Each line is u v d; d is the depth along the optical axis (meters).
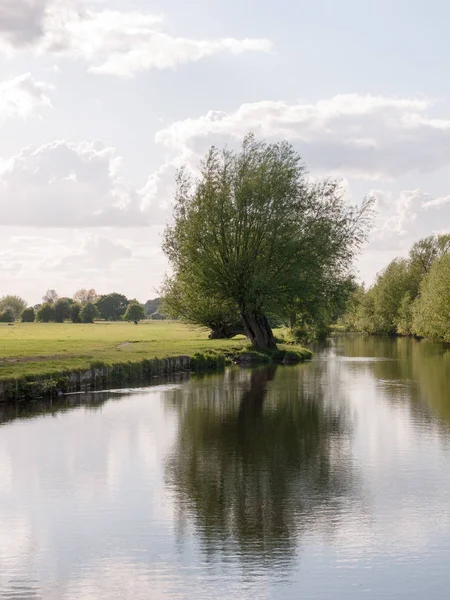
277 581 11.75
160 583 11.68
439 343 93.44
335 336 123.50
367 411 28.64
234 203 55.06
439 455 20.53
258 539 13.66
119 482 17.59
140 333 99.81
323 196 56.41
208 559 12.66
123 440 22.56
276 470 18.91
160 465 19.36
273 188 54.66
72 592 11.36
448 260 98.69
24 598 11.16
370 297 133.88
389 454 20.69
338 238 55.81
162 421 26.22
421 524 14.51
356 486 17.25
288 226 54.69
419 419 26.72
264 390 36.03
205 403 30.88
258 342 60.31
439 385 38.31
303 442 22.44
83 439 22.67
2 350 49.00
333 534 13.91
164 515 15.07
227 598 11.15
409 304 119.94
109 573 12.08
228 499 16.19
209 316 63.66
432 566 12.38
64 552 12.98
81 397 32.62
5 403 29.91
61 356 42.59
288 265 54.97
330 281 56.59
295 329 88.69
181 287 61.31
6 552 13.01
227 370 48.69
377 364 54.19
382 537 13.77
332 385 38.41
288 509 15.48
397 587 11.55
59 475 18.19
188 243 55.28
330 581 11.75
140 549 13.15
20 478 17.92
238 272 55.12
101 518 14.87
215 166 56.16
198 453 20.81
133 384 38.69
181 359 47.75
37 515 15.05
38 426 24.89
